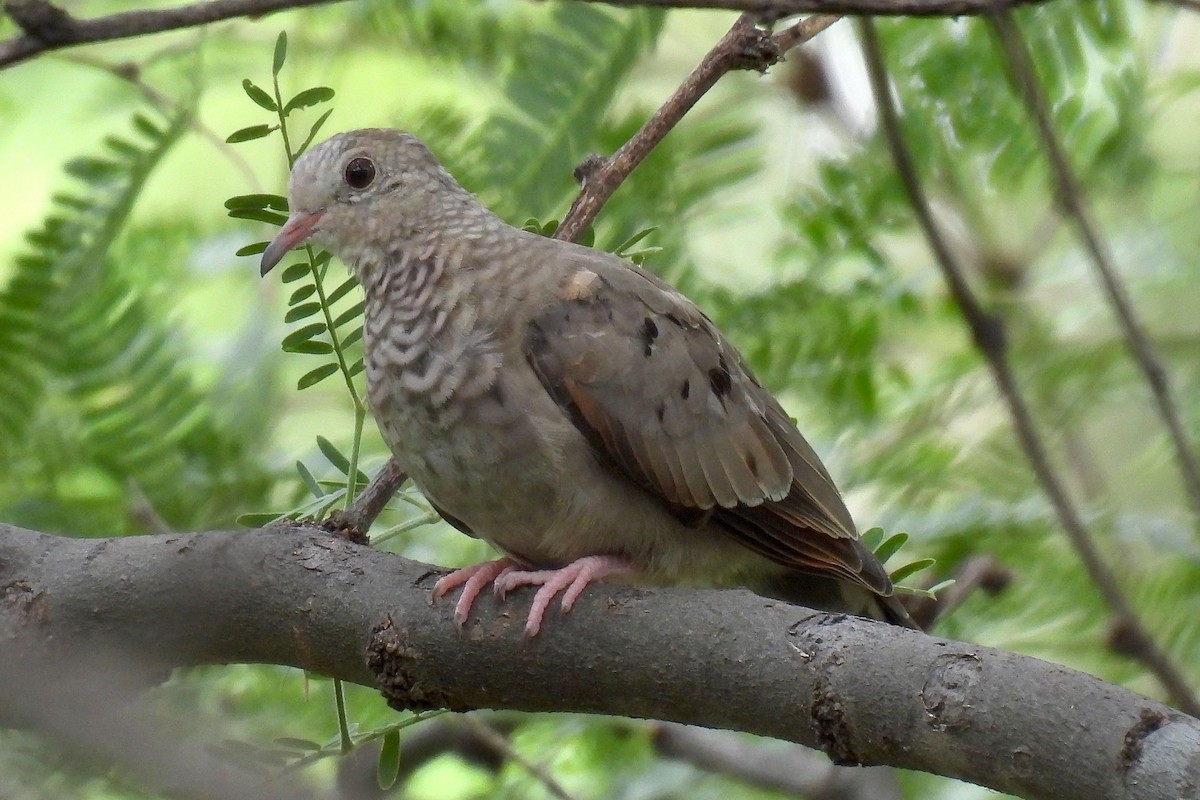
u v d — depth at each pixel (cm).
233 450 1039
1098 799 559
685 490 829
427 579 719
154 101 962
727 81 1234
